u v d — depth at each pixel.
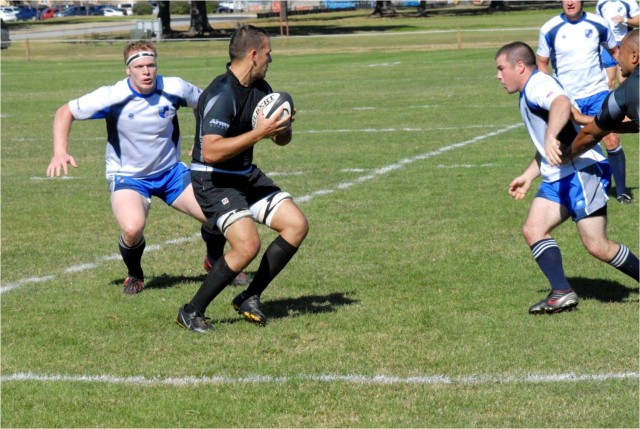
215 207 22.94
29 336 23.11
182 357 21.22
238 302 23.91
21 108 82.12
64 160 25.48
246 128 22.66
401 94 84.38
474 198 39.28
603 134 21.97
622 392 18.47
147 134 26.67
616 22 42.72
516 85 23.41
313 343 21.98
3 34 184.00
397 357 20.83
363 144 55.66
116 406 18.45
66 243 33.53
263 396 18.72
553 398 18.23
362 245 32.00
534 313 23.83
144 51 25.88
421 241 32.31
